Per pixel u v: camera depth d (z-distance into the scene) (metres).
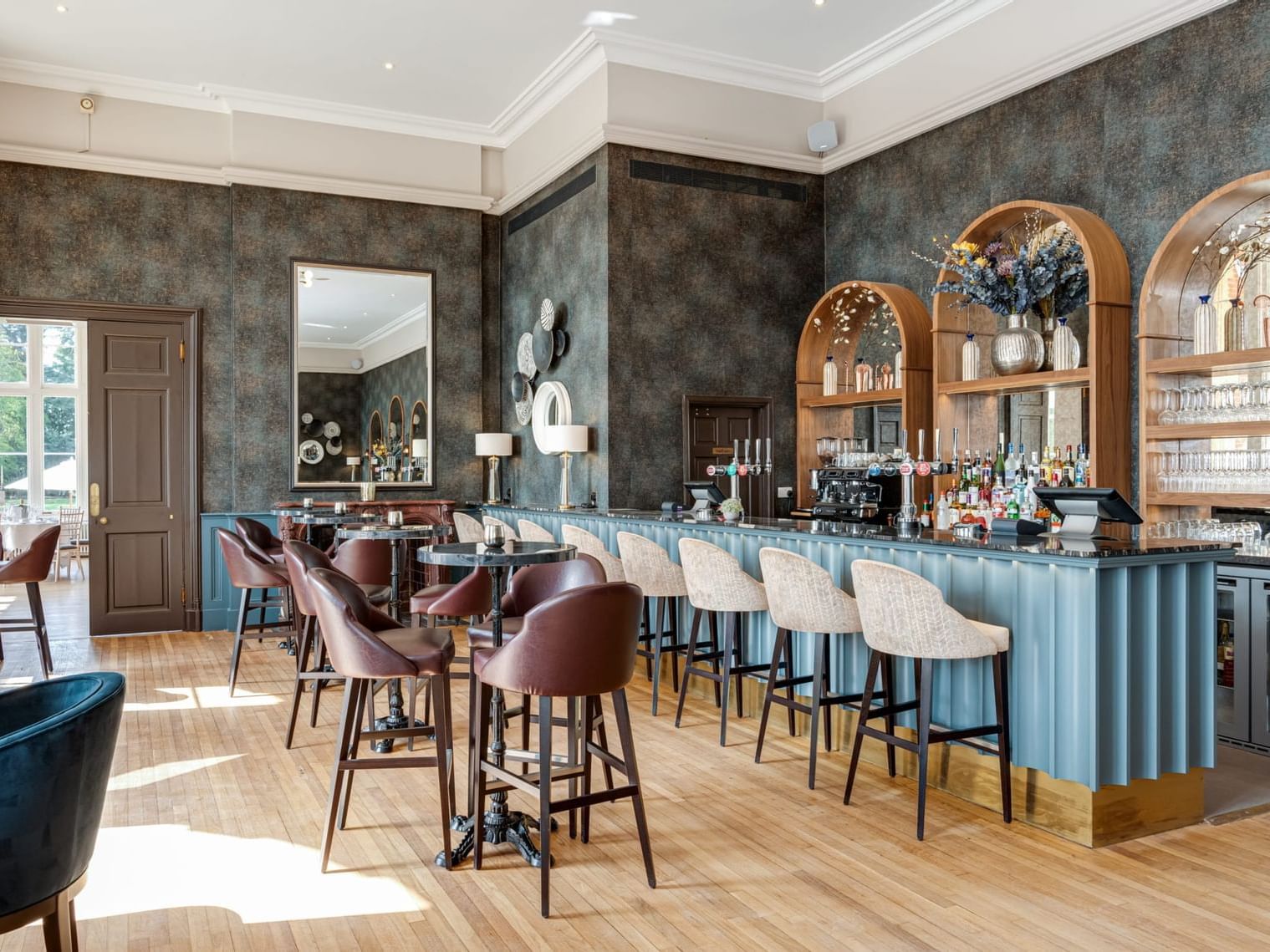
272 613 8.23
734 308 7.74
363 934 2.80
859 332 7.74
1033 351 5.87
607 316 7.25
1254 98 5.00
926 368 6.82
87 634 7.89
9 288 7.45
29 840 1.99
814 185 8.09
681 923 2.85
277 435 8.23
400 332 8.71
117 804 3.86
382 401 8.63
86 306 7.66
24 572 6.16
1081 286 5.71
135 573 7.85
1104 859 3.29
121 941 2.75
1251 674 4.42
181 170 7.91
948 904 2.96
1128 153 5.64
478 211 9.04
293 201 8.28
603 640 2.89
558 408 8.01
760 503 7.85
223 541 5.73
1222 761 4.34
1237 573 4.45
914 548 4.03
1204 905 2.94
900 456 6.67
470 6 6.55
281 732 4.89
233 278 8.08
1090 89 5.88
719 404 7.68
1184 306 5.32
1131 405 5.47
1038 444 6.15
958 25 6.72
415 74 7.69
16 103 7.49
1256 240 5.00
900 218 7.36
